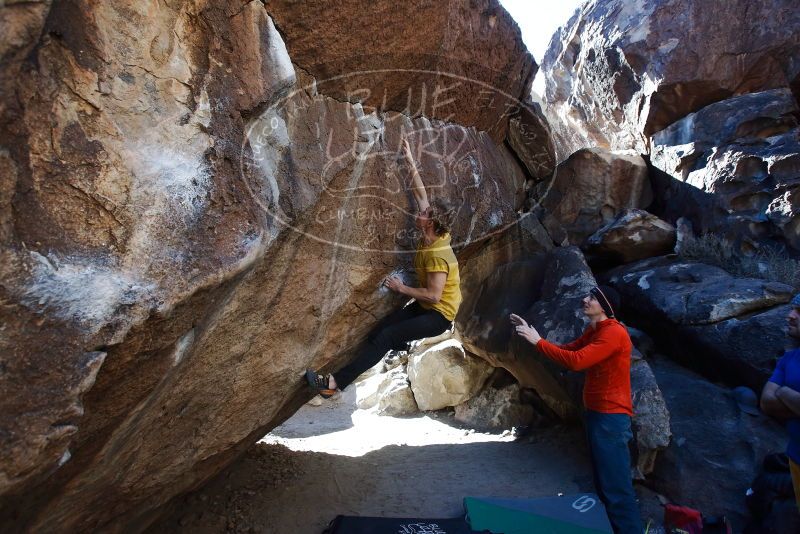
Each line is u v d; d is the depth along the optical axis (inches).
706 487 138.2
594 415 126.0
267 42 76.6
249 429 112.3
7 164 48.3
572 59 310.8
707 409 154.5
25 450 48.0
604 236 222.8
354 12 92.8
